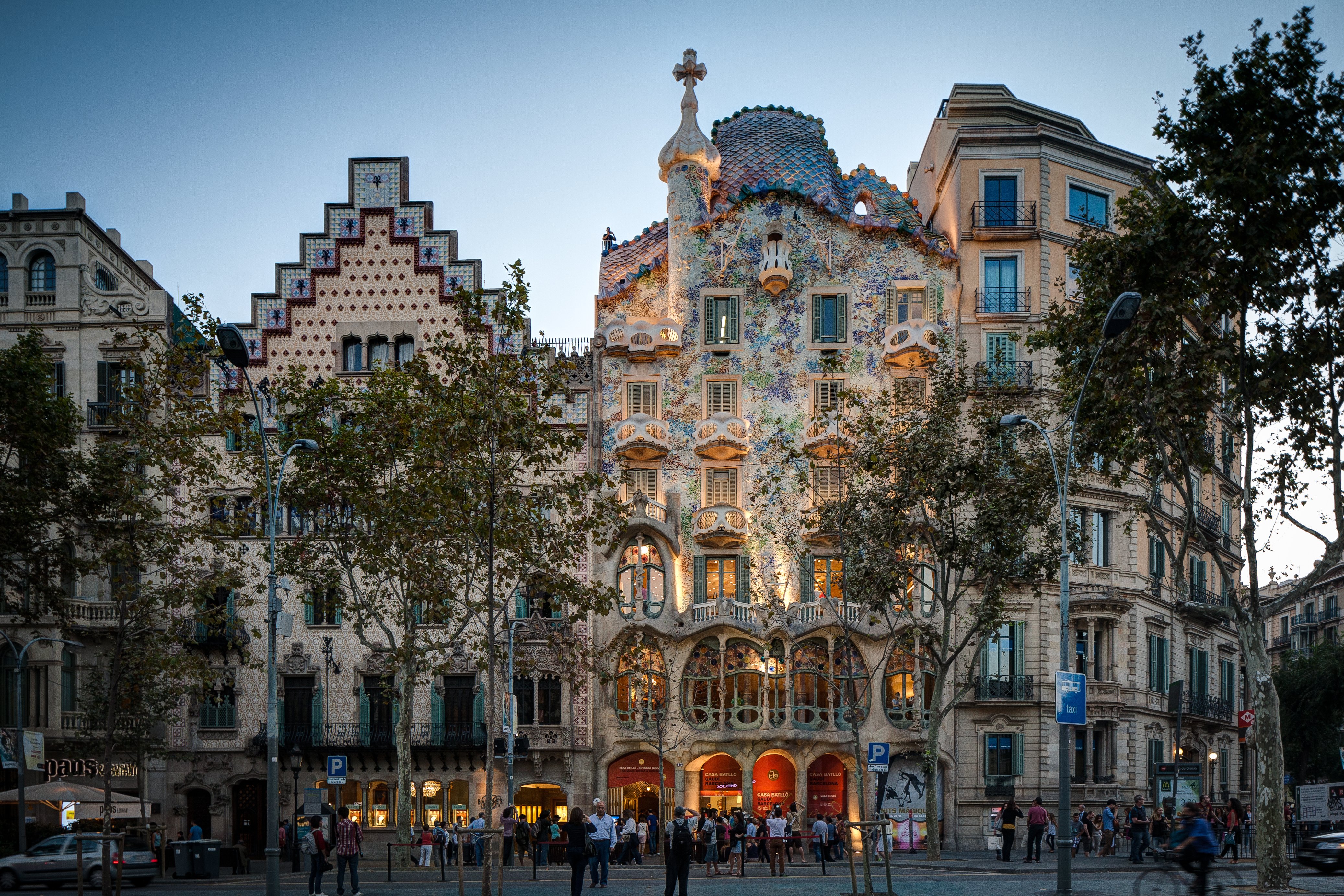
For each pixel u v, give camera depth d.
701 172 57.41
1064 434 38.41
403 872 41.28
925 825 51.59
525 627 51.97
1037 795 51.53
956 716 52.34
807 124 61.25
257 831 52.84
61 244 54.25
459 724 52.38
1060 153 56.16
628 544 53.72
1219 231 30.88
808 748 52.09
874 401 48.25
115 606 48.47
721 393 56.00
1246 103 30.34
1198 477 55.62
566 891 30.80
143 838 46.06
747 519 54.31
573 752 52.12
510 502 31.95
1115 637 53.19
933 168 62.50
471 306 30.59
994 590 39.38
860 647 52.41
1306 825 45.16
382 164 56.31
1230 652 65.44
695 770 52.31
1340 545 30.52
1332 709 73.81
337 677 52.78
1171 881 21.45
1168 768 44.69
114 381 41.75
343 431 41.06
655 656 52.84
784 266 55.53
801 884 32.38
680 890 26.27
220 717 52.78
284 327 55.44
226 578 41.91
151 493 52.47
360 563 42.19
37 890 36.34
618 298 57.69
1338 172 29.77
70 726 51.19
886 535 39.03
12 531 40.19
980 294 55.22
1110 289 32.44
